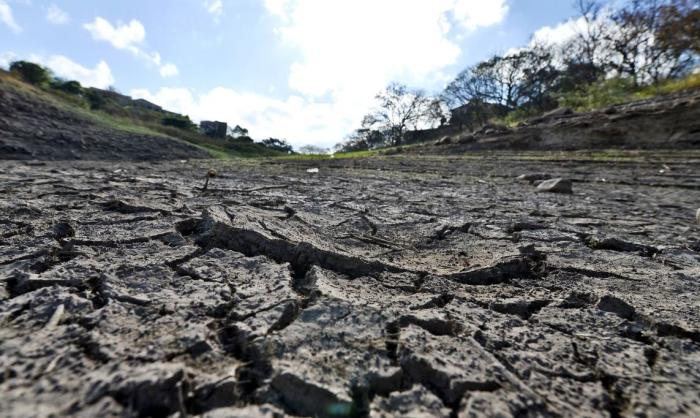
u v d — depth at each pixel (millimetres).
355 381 1032
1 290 1467
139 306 1372
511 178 7891
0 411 822
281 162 13312
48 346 1081
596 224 3340
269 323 1288
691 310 1557
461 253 2338
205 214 2527
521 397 1003
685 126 12375
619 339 1340
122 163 10680
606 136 14164
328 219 3148
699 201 5074
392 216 3402
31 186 4133
